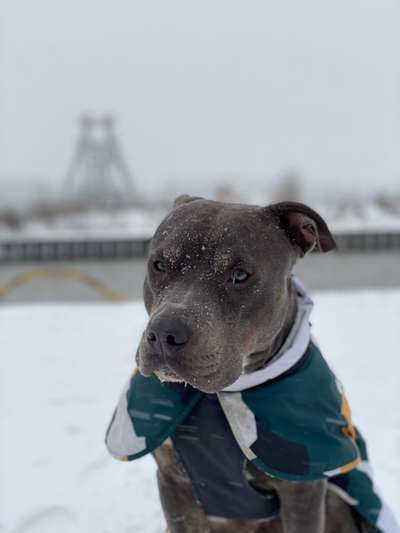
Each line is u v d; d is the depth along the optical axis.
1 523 0.83
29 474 0.95
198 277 0.54
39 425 1.11
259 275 0.55
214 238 0.55
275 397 0.59
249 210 0.58
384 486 0.91
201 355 0.50
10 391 1.27
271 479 0.61
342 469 0.61
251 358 0.58
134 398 0.63
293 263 0.60
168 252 0.55
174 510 0.67
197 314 0.50
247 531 0.69
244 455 0.60
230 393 0.59
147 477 0.94
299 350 0.60
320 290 3.71
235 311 0.54
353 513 0.71
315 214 0.58
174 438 0.62
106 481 0.93
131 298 3.61
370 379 1.34
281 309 0.57
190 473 0.62
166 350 0.49
